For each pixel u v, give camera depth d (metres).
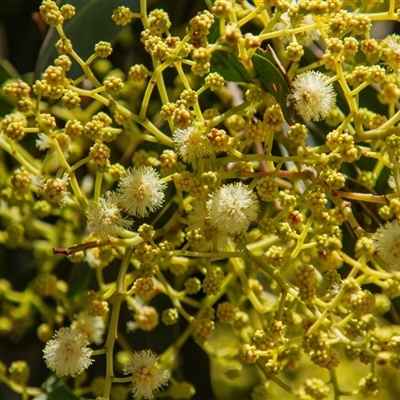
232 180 0.36
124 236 0.35
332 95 0.34
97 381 0.38
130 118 0.35
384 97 0.36
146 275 0.35
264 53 0.35
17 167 0.38
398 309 0.37
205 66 0.34
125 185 0.34
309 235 0.36
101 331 0.37
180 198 0.35
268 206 0.37
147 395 0.35
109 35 0.37
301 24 0.35
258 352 0.34
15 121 0.35
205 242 0.35
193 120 0.34
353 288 0.34
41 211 0.38
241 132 0.37
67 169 0.35
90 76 0.35
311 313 0.35
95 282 0.38
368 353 0.34
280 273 0.35
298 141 0.34
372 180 0.37
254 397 0.37
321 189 0.35
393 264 0.34
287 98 0.35
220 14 0.34
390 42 0.35
